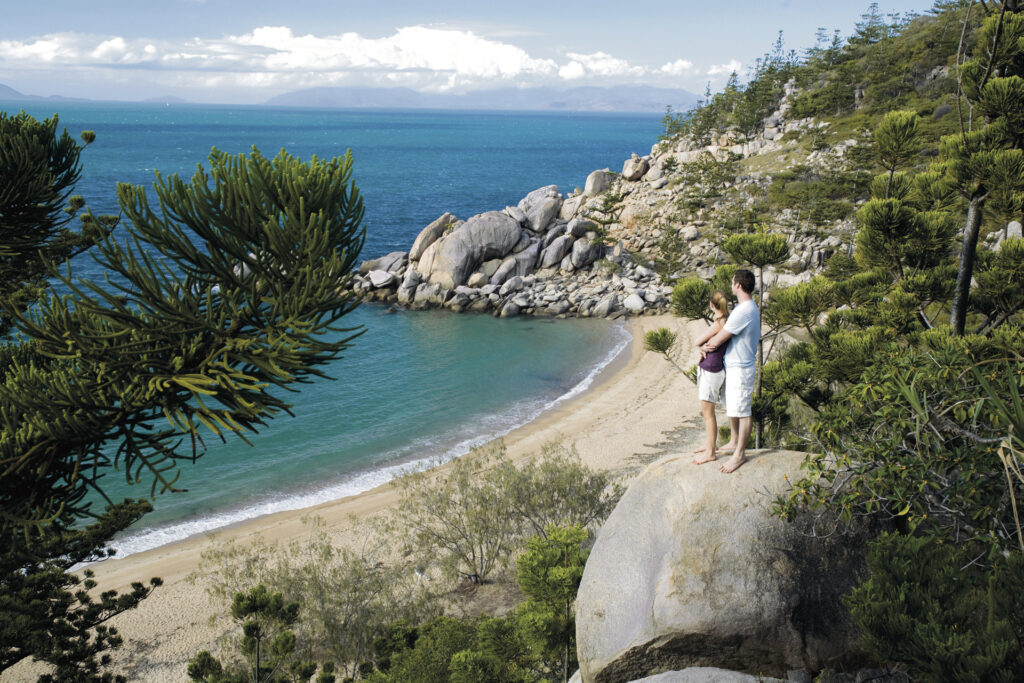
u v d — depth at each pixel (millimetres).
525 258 62750
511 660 10859
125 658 17312
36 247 10086
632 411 36344
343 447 32219
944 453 5949
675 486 7191
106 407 6441
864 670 6035
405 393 39688
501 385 41406
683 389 39625
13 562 12422
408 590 18688
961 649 3801
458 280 60906
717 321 7211
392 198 126312
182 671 16750
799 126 101938
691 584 6445
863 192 70438
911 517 5934
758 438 14336
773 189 76500
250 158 6238
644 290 59438
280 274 6375
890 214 12648
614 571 7066
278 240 6086
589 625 7020
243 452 31344
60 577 13523
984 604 4316
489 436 33719
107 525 14508
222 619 18859
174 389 6418
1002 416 5480
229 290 6379
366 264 64688
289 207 6027
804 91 111312
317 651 16562
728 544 6535
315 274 6184
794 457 7164
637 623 6605
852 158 72688
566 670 11172
